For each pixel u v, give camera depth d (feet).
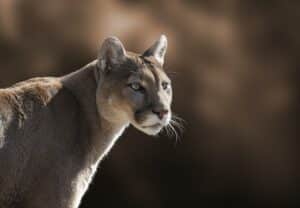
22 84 28.58
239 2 57.21
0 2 55.42
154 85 28.91
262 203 55.11
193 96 54.19
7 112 27.25
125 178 54.29
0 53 54.49
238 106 54.60
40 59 54.75
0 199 27.25
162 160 54.29
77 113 28.81
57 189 27.68
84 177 28.94
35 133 27.55
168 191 54.60
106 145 29.53
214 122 54.19
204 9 57.41
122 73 28.84
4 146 27.02
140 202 54.44
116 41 29.01
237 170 54.65
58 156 27.76
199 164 54.44
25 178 27.32
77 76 29.53
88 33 55.36
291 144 54.70
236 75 55.01
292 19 56.44
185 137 53.98
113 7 56.54
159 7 56.90
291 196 54.80
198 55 55.21
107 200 54.44
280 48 55.98
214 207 54.95
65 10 55.88
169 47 54.75
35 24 55.42
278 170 54.65
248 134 54.44
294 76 55.21
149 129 28.91
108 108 28.84
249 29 56.44
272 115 54.75
